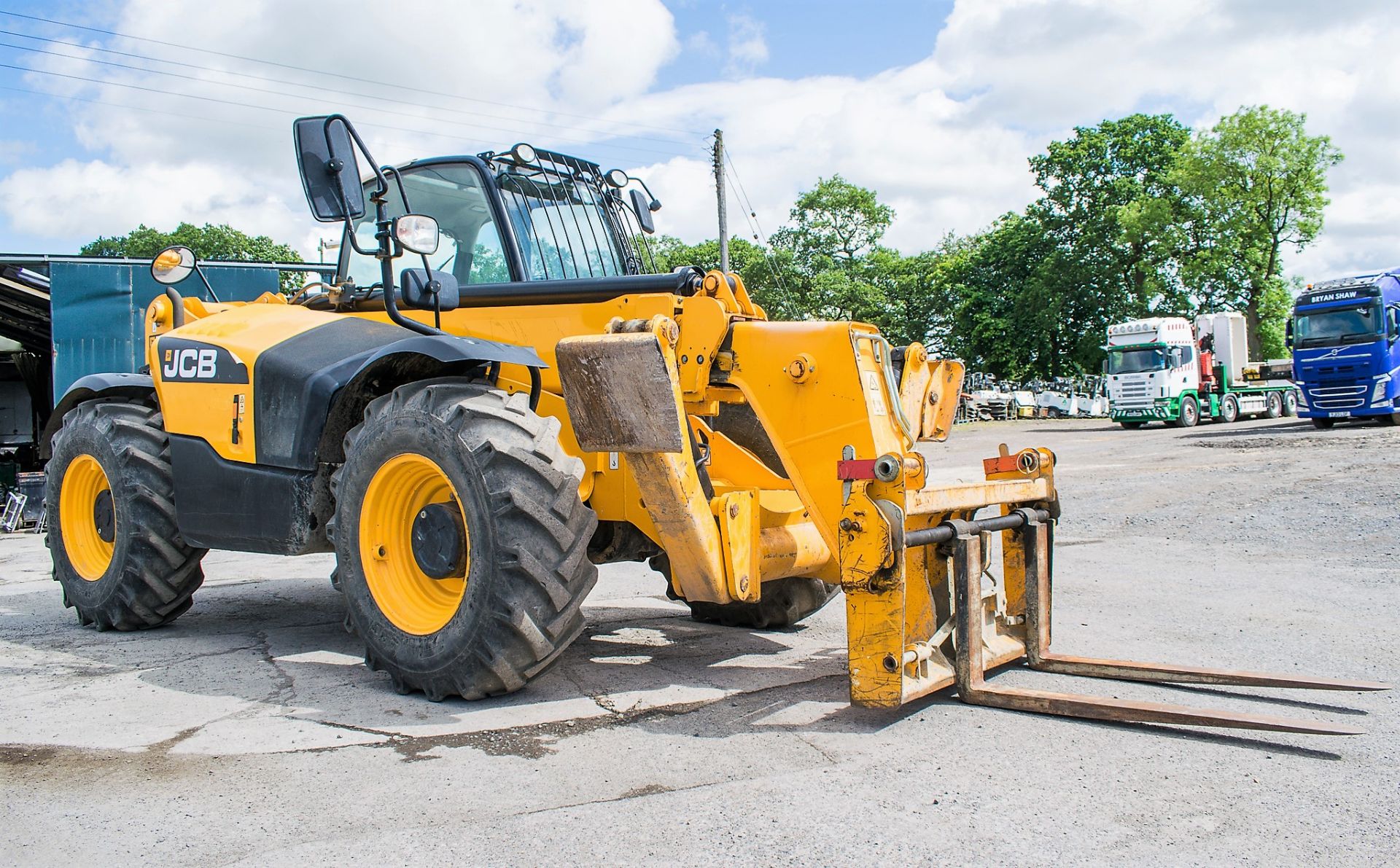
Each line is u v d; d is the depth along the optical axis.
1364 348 21.28
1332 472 11.77
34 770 2.96
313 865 2.29
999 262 52.38
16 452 17.67
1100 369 47.44
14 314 16.89
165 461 5.14
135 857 2.35
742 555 3.74
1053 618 5.18
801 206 55.34
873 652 3.29
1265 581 6.23
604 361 3.44
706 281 4.08
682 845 2.38
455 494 3.65
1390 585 5.99
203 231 49.00
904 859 2.30
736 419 4.22
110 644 4.91
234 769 2.96
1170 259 45.59
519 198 4.75
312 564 8.36
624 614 5.70
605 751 3.10
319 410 4.24
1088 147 47.50
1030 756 3.00
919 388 4.62
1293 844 2.38
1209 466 13.87
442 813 2.59
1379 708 3.52
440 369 4.31
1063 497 11.33
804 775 2.86
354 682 4.06
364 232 5.09
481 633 3.54
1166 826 2.48
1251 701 3.61
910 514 3.39
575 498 3.64
